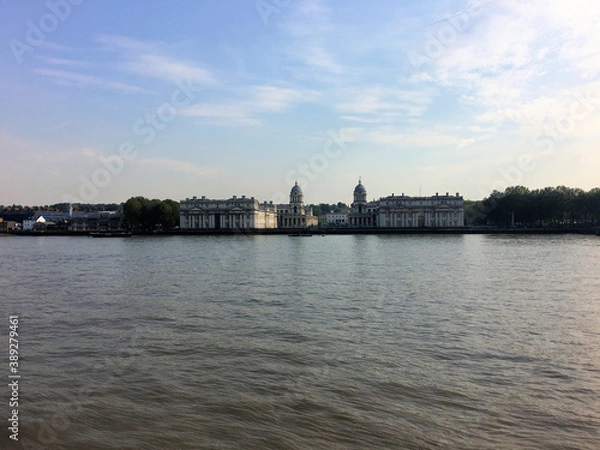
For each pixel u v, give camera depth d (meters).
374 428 23.27
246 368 31.27
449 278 72.50
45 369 31.81
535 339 37.09
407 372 30.08
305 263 100.06
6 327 42.94
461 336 38.00
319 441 22.28
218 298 56.47
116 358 33.84
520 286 63.78
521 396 26.45
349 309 48.88
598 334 38.47
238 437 22.78
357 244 179.12
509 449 21.39
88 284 70.50
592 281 68.12
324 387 27.94
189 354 34.41
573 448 21.42
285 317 45.47
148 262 106.19
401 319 44.06
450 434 22.64
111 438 23.00
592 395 26.50
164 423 24.23
